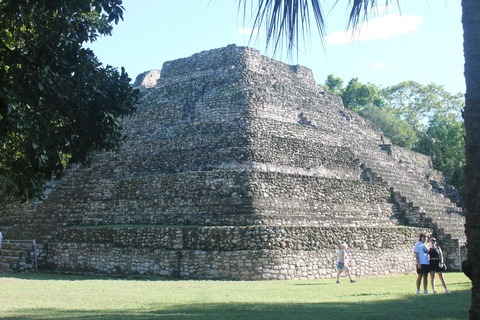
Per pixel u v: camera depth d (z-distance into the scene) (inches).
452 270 922.1
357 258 767.7
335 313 330.6
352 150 1093.1
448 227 992.2
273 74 1253.7
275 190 772.0
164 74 1314.0
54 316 329.1
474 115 194.5
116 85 412.5
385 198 1003.9
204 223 735.7
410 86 2102.6
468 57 200.5
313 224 783.1
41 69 362.0
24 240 837.2
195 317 314.7
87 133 398.0
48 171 384.8
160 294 464.4
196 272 663.8
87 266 764.6
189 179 804.6
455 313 326.6
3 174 400.2
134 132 1159.6
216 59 1229.1
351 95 2116.1
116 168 1005.2
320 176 877.2
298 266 673.6
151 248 714.8
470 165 193.3
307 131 1011.3
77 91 389.1
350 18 169.6
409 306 368.2
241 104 1029.2
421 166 1438.2
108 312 346.3
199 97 1145.4
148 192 854.5
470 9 202.2
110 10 375.6
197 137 924.6
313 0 170.9
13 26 419.5
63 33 418.9
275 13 174.6
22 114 352.2
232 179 762.2
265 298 434.6
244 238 661.9
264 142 880.3
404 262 868.0
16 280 621.3
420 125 2036.2
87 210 903.7
